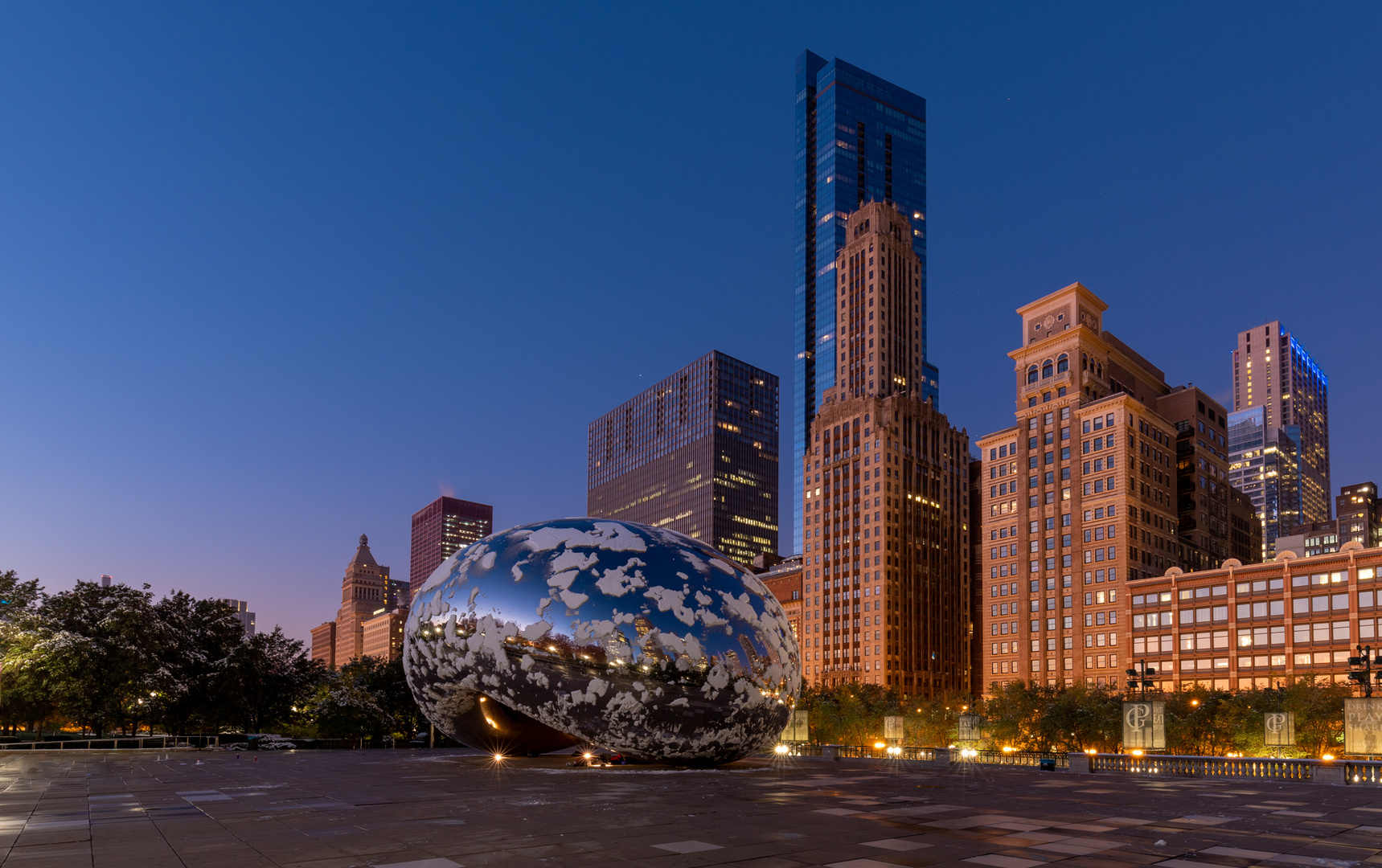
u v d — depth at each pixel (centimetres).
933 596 17538
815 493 18500
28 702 5188
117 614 5391
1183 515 14388
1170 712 7044
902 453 17600
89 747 5250
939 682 17212
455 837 1619
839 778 3092
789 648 3431
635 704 3070
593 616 3111
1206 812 2142
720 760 3303
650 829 1750
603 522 3506
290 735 7969
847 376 19638
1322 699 6419
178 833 1653
